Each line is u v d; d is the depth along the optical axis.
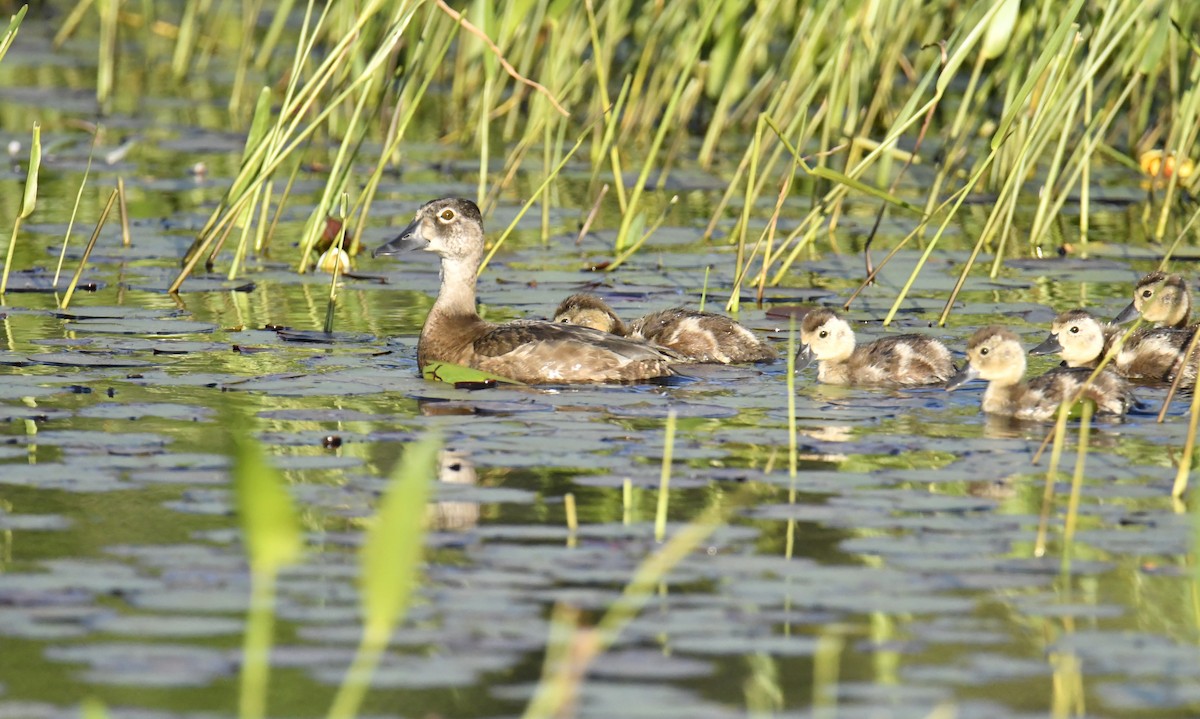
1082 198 21.39
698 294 18.36
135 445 11.79
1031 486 11.08
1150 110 29.22
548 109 21.64
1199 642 8.46
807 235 18.31
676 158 28.25
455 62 33.44
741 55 25.94
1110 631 8.59
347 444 11.95
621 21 27.47
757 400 13.82
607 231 22.17
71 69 37.25
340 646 8.34
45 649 8.23
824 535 10.02
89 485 10.84
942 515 10.41
